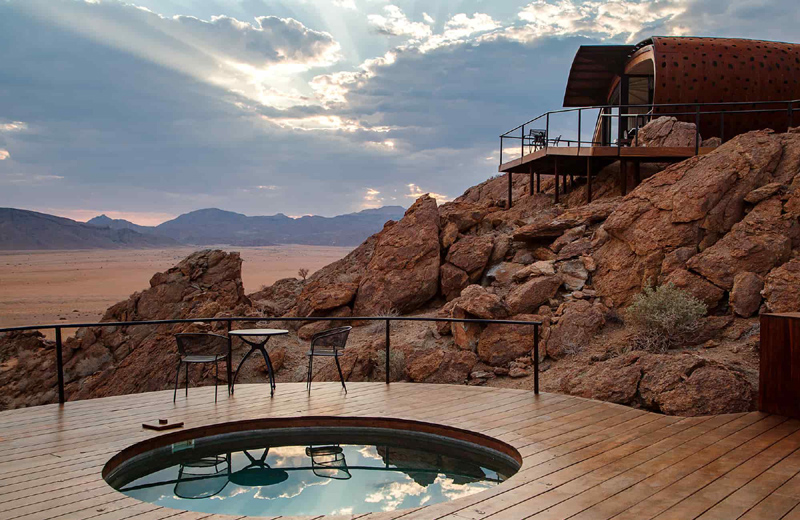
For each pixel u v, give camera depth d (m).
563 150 19.38
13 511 4.92
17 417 7.94
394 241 18.36
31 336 20.53
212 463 7.04
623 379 9.95
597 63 24.80
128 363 17.50
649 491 5.16
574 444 6.60
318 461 7.12
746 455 6.07
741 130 21.39
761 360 7.71
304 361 15.48
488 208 22.73
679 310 11.92
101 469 5.98
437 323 15.41
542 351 13.16
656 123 19.80
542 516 4.70
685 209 13.66
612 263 14.60
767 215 12.91
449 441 7.39
